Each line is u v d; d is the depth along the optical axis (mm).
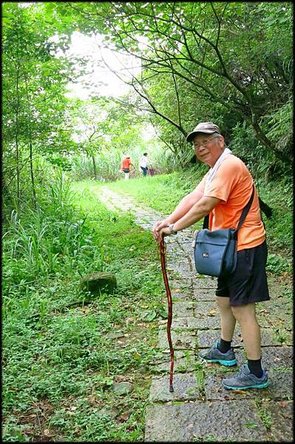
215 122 10078
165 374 3270
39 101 7477
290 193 8070
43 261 5602
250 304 2961
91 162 20156
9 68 6730
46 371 3404
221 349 3354
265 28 6488
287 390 2996
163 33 5910
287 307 4355
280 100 8234
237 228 2920
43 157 8898
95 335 3883
